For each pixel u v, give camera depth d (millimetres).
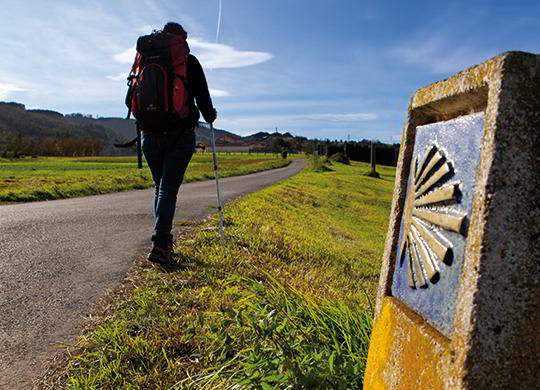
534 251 1005
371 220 17594
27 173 29359
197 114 4125
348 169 66250
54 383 2154
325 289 4426
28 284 3693
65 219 7121
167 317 2789
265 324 2205
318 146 132125
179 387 2064
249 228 6711
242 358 2303
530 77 1028
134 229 6359
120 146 4367
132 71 3996
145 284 3490
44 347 2553
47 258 4543
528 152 1014
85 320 2924
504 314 1000
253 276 4070
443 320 1213
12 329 2805
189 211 8375
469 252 1061
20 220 6934
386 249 1737
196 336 2436
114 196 12484
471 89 1188
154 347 2412
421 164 1483
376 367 1577
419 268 1401
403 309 1470
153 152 4043
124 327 2646
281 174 41156
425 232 1370
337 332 2504
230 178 29625
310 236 8578
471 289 1028
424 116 1625
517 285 1001
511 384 998
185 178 22578
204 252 4609
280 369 1889
